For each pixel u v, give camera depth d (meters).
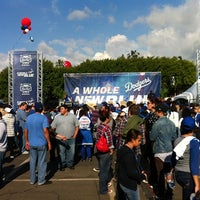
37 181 8.48
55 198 7.00
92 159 11.82
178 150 4.58
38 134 8.04
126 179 4.84
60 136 9.76
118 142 8.07
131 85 20.97
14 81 17.23
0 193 7.41
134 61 45.66
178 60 50.88
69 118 9.84
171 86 49.00
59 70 43.81
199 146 4.52
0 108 11.88
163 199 6.77
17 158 12.07
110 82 21.05
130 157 4.82
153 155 7.24
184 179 4.56
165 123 6.59
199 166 4.52
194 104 9.92
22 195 7.24
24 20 17.28
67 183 8.29
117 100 21.00
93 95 21.11
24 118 13.04
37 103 8.15
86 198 7.00
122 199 5.09
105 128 7.16
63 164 9.84
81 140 11.44
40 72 17.59
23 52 17.20
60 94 42.28
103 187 7.28
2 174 8.05
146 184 8.02
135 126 7.29
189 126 4.64
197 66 20.27
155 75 20.86
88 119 11.41
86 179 8.71
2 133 7.78
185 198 4.58
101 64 44.34
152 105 7.55
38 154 8.14
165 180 6.79
